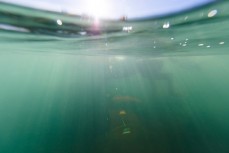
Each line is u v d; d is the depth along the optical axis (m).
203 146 9.55
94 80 33.62
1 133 19.53
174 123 12.80
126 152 7.93
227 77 36.03
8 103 33.00
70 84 34.97
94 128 13.97
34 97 35.22
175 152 8.49
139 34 9.05
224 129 13.20
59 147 11.44
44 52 14.84
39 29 8.02
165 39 10.35
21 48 12.82
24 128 23.00
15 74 25.80
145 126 10.51
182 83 36.12
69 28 7.90
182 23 7.48
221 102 35.34
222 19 7.06
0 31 8.27
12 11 6.03
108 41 10.47
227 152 9.08
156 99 21.02
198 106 24.42
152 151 8.16
